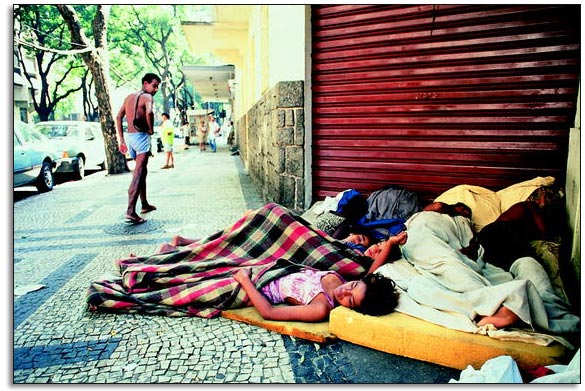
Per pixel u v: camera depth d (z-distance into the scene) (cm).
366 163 468
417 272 287
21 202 745
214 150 2052
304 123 488
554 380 179
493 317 221
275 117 515
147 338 254
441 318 231
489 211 364
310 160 495
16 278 358
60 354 237
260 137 720
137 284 304
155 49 3316
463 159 418
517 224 314
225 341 249
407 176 449
